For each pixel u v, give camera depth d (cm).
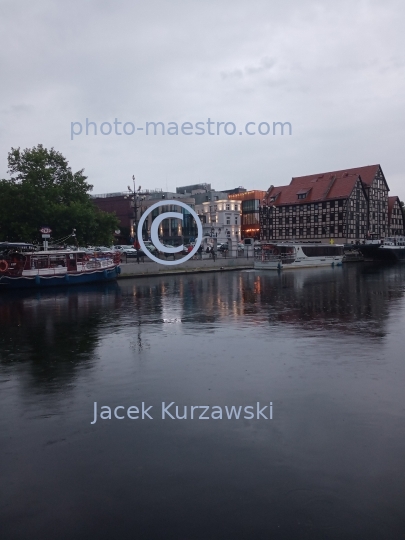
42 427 826
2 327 1845
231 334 1620
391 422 826
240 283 3872
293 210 8938
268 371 1145
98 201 8775
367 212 8650
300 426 812
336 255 6512
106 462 697
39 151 4725
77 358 1309
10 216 4344
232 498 602
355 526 545
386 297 2730
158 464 689
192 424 827
